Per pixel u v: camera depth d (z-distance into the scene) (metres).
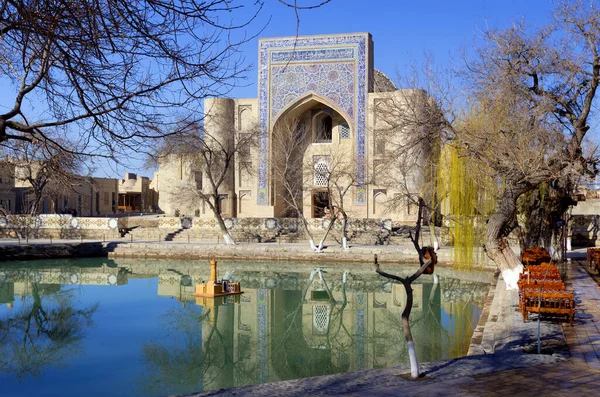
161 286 19.42
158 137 4.69
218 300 16.80
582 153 14.41
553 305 9.30
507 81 13.60
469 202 14.77
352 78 32.66
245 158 33.81
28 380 9.30
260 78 33.88
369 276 21.39
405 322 6.52
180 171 41.22
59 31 3.92
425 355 10.54
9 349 11.33
